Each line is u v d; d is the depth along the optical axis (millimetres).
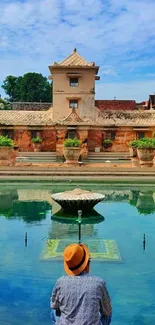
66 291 3855
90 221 11805
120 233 10359
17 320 5512
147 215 12680
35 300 6145
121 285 6727
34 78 87938
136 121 40000
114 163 31797
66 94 40719
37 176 21594
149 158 25156
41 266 7648
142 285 6738
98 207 14023
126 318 5609
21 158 34969
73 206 12344
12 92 94562
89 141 39250
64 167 22000
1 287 6629
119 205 14430
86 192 12703
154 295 6355
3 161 24172
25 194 16875
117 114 41031
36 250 8742
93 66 40062
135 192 17672
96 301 3820
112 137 39500
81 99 40750
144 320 5555
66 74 40469
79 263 3934
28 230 10633
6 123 38281
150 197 16266
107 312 3963
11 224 11336
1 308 5883
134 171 21875
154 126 39312
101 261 7918
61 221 11734
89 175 21734
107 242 9367
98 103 58000
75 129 37156
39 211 13234
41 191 17797
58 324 3834
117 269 7492
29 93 87375
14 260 8023
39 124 38375
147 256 8312
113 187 19266
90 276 3957
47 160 36000
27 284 6746
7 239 9703
